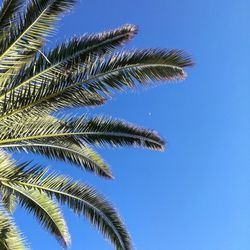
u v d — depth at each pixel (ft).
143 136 32.91
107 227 35.88
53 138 30.17
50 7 28.19
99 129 31.37
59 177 33.58
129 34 29.30
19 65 28.53
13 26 28.04
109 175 36.63
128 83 29.04
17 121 28.58
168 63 29.09
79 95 28.63
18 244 32.73
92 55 28.81
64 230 36.11
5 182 30.96
